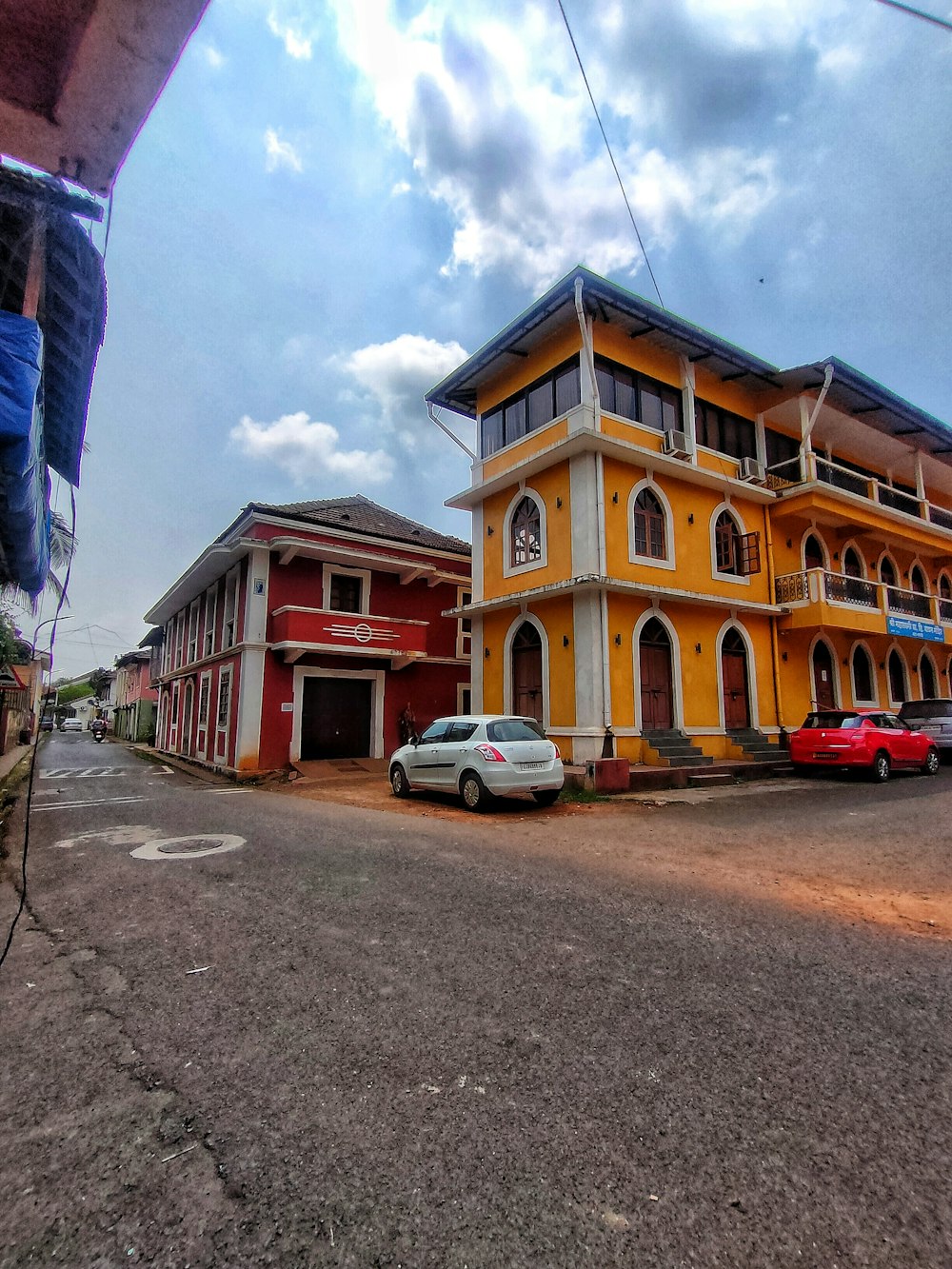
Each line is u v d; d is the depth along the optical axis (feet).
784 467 57.52
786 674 53.31
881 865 19.83
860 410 57.62
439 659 65.46
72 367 14.10
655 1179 6.61
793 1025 9.88
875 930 14.12
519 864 20.21
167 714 93.81
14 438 10.08
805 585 51.26
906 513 64.59
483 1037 9.55
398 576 64.39
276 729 55.06
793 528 56.85
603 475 42.96
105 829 28.45
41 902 16.92
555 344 46.83
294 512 58.49
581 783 37.01
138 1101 8.09
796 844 22.98
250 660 54.44
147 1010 10.57
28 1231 6.03
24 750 92.63
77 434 16.22
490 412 53.52
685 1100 7.95
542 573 45.83
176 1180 6.69
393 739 61.98
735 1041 9.41
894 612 58.18
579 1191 6.45
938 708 53.36
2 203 10.59
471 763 32.63
